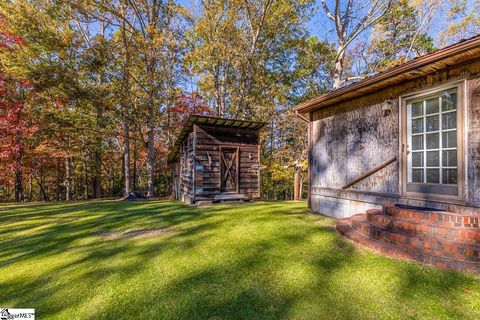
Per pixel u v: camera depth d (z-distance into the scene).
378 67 12.10
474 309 1.92
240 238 3.85
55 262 3.12
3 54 9.81
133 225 4.96
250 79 13.05
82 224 5.16
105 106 11.66
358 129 4.66
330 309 1.98
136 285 2.46
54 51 10.38
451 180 3.26
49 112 11.38
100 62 11.07
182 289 2.36
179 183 10.48
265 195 18.30
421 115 3.65
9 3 9.88
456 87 3.21
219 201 7.75
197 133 7.75
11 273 2.83
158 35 11.98
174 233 4.29
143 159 18.33
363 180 4.53
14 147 11.10
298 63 14.02
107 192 19.86
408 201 3.73
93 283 2.53
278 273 2.62
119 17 11.58
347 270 2.62
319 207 5.68
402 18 10.52
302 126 11.96
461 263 2.51
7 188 17.59
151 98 12.37
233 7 11.80
